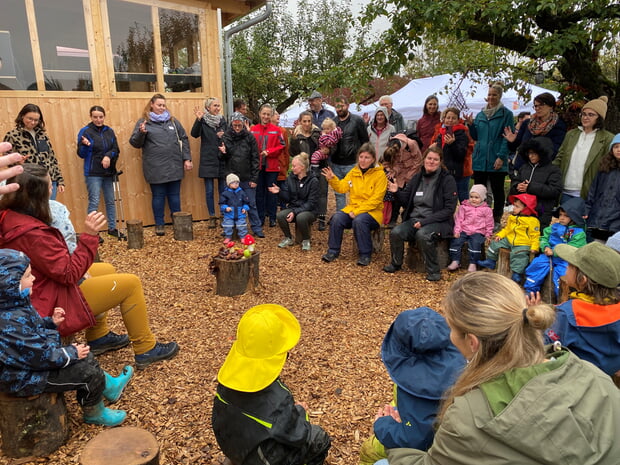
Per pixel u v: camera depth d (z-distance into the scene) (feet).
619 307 7.38
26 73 21.53
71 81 22.66
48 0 21.47
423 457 4.89
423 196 18.34
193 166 26.35
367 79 20.76
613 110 21.07
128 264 19.22
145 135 22.81
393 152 20.95
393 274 18.56
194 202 26.66
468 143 21.65
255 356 6.23
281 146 25.22
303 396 10.40
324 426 9.39
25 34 21.25
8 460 8.16
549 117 19.36
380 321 14.32
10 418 7.99
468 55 25.52
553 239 14.79
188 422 9.43
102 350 12.12
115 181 22.99
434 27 18.16
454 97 24.52
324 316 14.65
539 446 3.64
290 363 11.83
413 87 53.11
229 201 22.02
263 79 53.26
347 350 12.51
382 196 19.54
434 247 17.67
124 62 23.97
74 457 8.32
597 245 7.63
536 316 4.04
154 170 23.12
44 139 19.33
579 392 3.91
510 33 18.84
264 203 25.72
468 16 17.06
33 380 7.81
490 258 17.61
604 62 29.43
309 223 21.54
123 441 6.84
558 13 18.93
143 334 11.35
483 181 24.47
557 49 16.30
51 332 8.33
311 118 24.89
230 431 6.47
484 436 3.86
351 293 16.58
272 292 16.60
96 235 9.44
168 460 8.37
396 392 6.45
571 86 22.27
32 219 8.70
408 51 20.02
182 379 10.99
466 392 4.34
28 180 8.60
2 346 7.46
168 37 25.03
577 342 7.55
